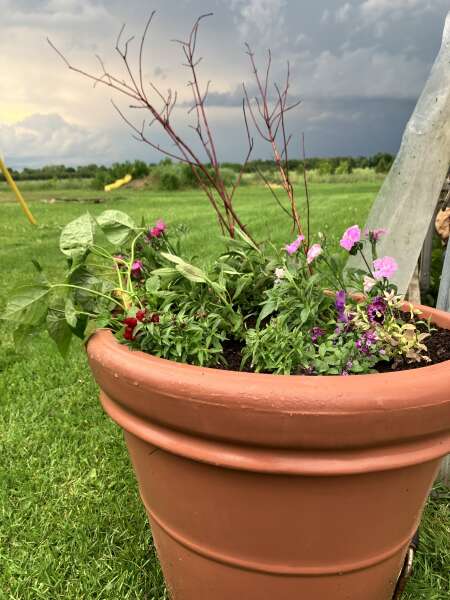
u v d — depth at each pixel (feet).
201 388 3.27
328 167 67.67
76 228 4.86
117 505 6.23
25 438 7.59
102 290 4.67
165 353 3.99
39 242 25.64
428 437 3.50
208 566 3.98
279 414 3.14
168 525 4.10
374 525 3.71
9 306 4.27
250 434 3.25
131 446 4.21
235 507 3.61
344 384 3.19
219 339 4.42
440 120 6.73
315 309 4.27
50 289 4.35
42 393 8.93
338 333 4.13
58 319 4.60
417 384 3.29
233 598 4.02
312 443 3.22
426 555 5.48
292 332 4.05
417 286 7.66
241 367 4.03
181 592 4.41
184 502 3.83
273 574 3.79
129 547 5.57
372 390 3.18
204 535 3.85
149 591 5.12
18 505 6.33
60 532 5.85
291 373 3.87
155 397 3.46
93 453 7.23
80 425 7.98
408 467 3.57
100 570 5.34
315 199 41.98
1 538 5.80
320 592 3.87
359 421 3.16
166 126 5.03
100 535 5.85
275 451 3.32
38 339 11.23
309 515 3.55
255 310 5.20
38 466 7.00
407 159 6.95
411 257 7.02
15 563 5.46
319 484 3.43
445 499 6.35
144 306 4.52
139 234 5.02
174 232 5.62
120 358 3.74
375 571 3.99
